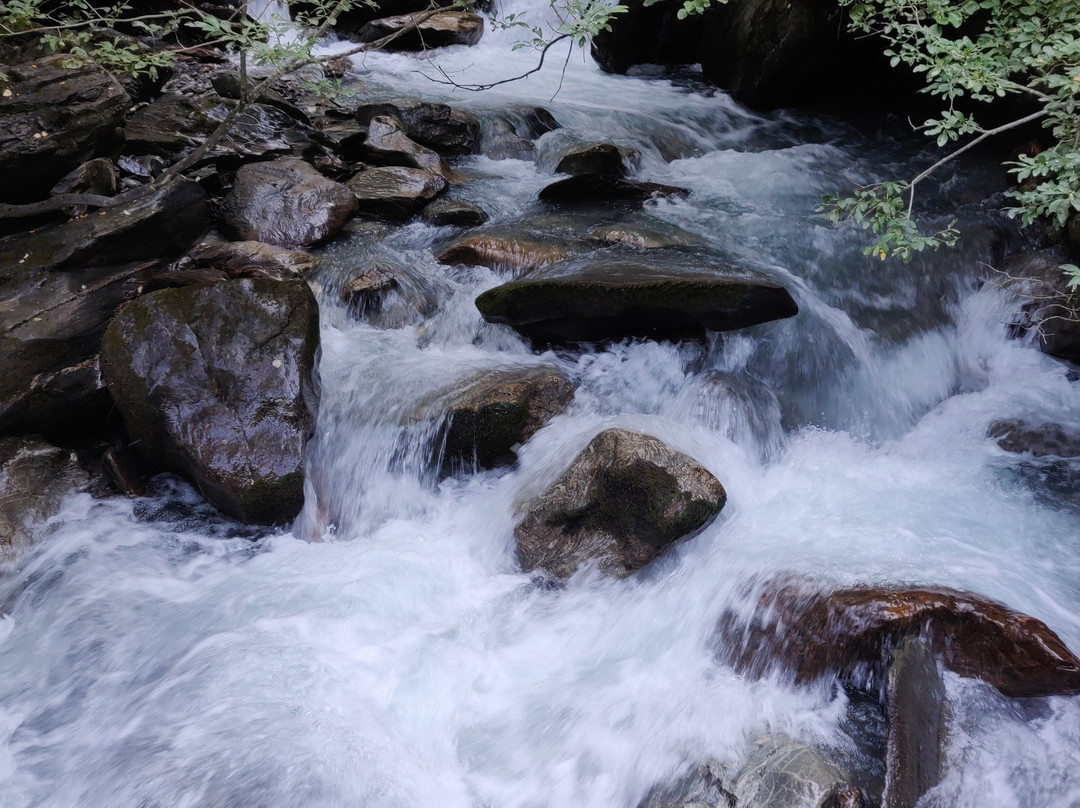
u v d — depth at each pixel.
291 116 7.60
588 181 7.09
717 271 5.70
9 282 5.16
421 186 7.00
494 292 5.42
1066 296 5.76
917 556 4.05
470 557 4.54
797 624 3.65
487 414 4.82
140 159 6.45
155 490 4.85
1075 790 3.13
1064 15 4.39
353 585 4.28
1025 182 6.66
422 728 3.59
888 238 4.46
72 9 7.46
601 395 5.29
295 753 3.37
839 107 9.42
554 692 3.76
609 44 10.44
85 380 4.92
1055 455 5.04
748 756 3.30
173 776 3.31
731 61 9.47
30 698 3.78
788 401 5.47
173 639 3.98
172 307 4.86
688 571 4.16
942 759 3.23
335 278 5.97
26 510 4.51
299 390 4.71
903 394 5.73
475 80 10.15
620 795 3.33
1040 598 3.78
